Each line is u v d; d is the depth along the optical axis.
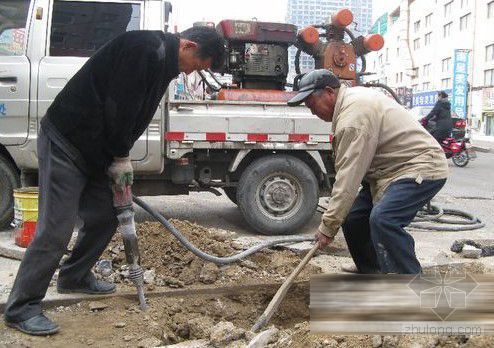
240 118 5.82
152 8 5.93
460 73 36.00
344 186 3.59
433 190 3.68
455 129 15.09
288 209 6.08
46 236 3.39
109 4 5.85
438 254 5.24
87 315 3.73
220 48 3.50
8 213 5.87
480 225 6.70
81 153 3.42
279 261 4.75
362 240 4.35
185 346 3.27
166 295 4.12
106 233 3.87
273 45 6.55
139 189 6.14
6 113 5.62
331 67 6.64
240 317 4.13
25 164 5.70
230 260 4.45
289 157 6.05
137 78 3.24
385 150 3.71
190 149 5.77
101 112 3.34
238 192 6.03
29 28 5.71
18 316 3.42
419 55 53.94
